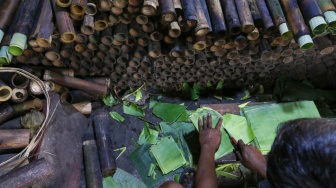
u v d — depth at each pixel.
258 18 1.50
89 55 1.71
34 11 1.47
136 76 1.94
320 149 0.56
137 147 1.90
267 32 1.58
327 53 1.79
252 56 1.79
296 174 0.58
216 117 1.94
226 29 1.50
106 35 1.55
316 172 0.56
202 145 1.68
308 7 1.40
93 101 1.99
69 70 1.79
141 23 1.45
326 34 1.61
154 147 1.86
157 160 1.82
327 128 0.58
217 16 1.49
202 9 1.45
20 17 1.44
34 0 1.48
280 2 1.49
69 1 1.37
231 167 1.83
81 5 1.35
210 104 2.04
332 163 0.55
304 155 0.57
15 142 1.55
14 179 1.35
